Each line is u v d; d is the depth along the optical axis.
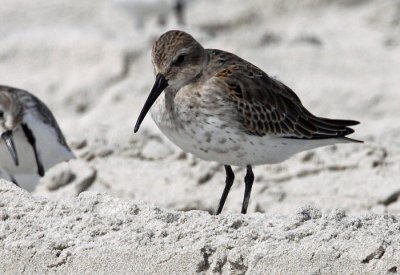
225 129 10.25
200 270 8.51
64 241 8.76
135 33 20.41
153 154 14.39
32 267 8.69
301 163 13.95
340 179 13.56
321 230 8.77
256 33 20.30
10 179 13.35
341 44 20.33
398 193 13.06
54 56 19.23
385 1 23.28
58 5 23.91
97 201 9.37
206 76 10.38
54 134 13.48
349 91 17.80
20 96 13.26
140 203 9.29
